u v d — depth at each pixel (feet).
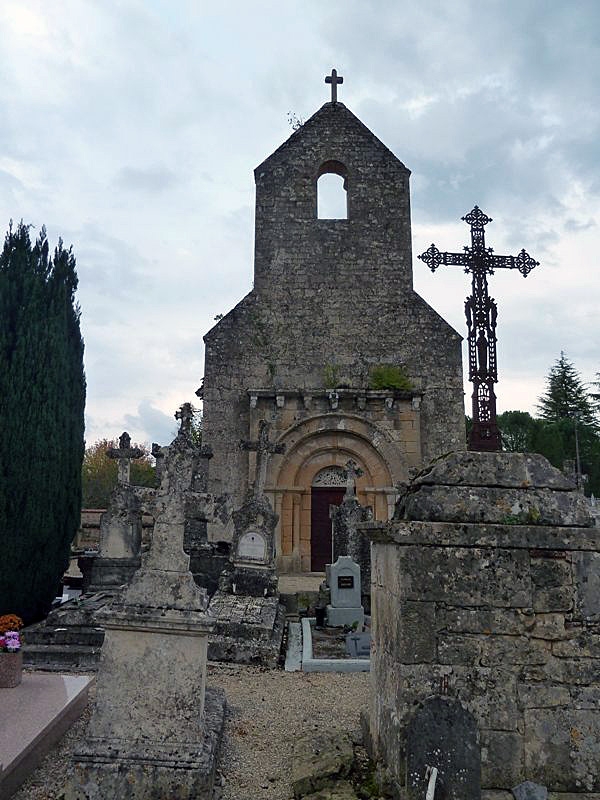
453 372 59.88
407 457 57.31
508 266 35.70
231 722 20.58
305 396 58.03
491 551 13.62
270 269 62.39
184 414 21.04
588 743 12.89
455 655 13.20
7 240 38.81
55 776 15.92
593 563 13.71
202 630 15.42
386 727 14.06
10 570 34.63
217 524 50.70
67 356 38.68
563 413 158.61
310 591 45.55
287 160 65.16
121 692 15.17
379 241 63.31
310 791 14.42
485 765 12.75
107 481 140.36
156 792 14.25
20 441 35.53
